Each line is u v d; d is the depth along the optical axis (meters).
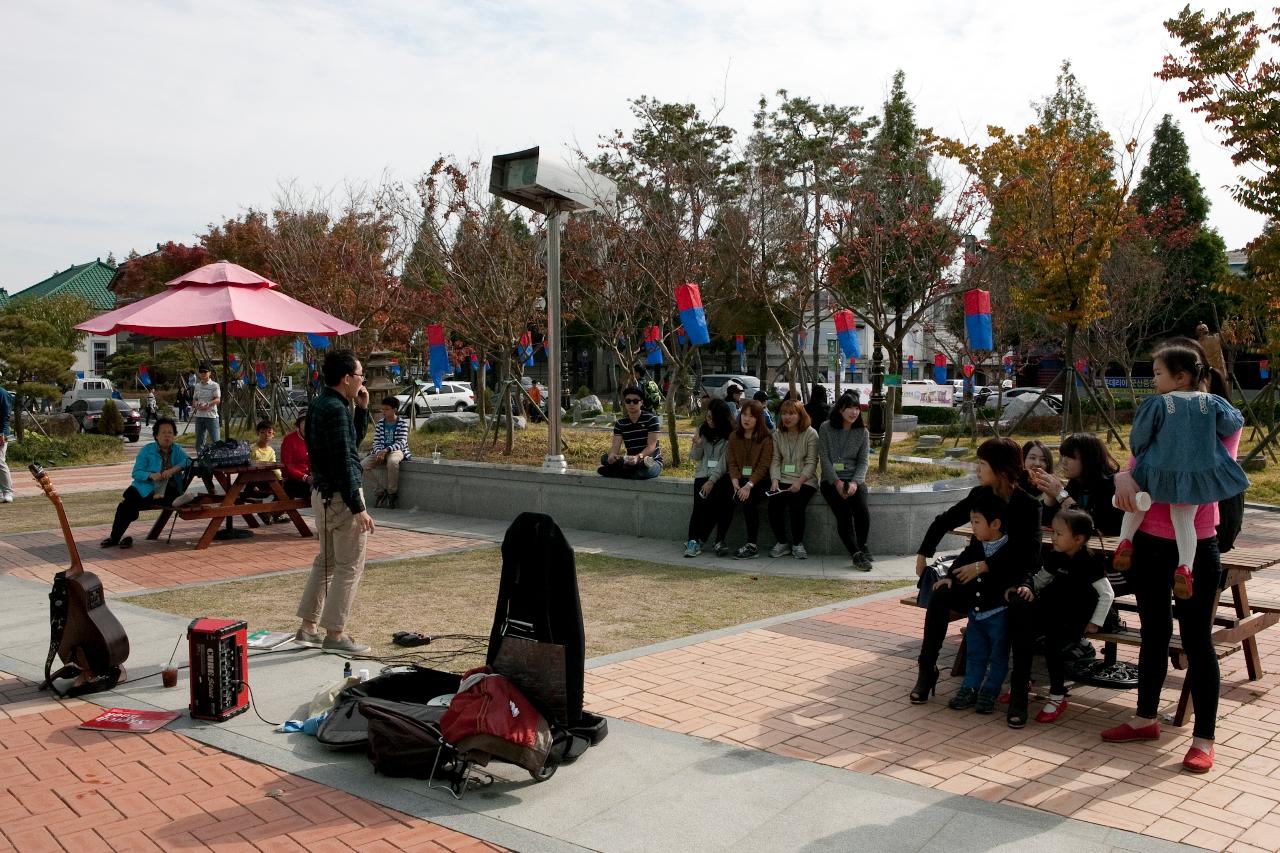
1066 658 5.56
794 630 6.96
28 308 44.19
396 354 26.53
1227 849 3.64
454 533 11.36
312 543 10.88
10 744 4.82
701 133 22.75
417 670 5.10
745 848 3.67
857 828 3.82
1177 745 4.76
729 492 9.82
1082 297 16.91
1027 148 16.56
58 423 29.23
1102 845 3.67
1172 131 35.94
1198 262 34.50
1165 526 4.54
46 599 8.07
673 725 5.02
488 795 4.16
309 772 4.43
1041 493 6.19
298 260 23.22
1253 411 21.00
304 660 6.18
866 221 16.61
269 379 29.64
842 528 9.43
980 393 29.48
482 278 16.59
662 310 15.45
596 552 10.11
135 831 3.85
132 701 5.46
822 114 24.12
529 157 11.21
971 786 4.24
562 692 4.43
